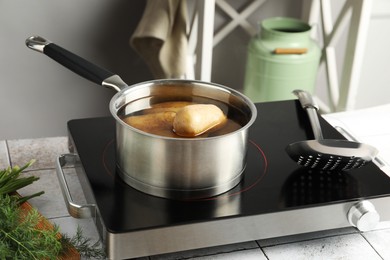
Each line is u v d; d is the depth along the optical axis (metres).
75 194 1.07
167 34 2.25
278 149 1.08
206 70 2.29
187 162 0.88
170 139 0.86
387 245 0.98
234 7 2.66
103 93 2.68
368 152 0.95
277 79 2.37
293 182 0.98
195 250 0.95
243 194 0.94
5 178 0.98
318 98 2.99
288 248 0.96
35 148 1.21
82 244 0.91
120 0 2.50
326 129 1.16
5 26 2.42
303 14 2.74
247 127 0.90
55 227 0.89
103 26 2.54
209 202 0.91
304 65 2.34
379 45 2.88
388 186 0.99
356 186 0.98
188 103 1.04
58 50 1.10
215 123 0.95
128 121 0.96
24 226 0.85
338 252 0.96
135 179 0.93
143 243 0.86
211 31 2.22
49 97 2.63
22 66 2.53
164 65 2.30
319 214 0.94
